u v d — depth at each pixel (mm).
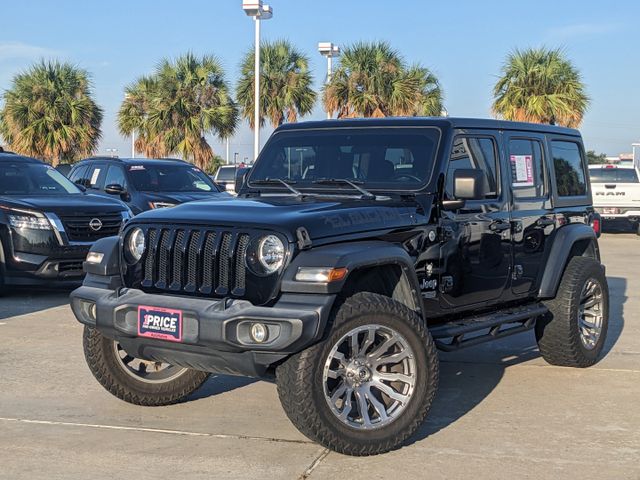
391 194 5629
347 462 4738
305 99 32469
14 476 4496
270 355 4562
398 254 4938
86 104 31891
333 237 4789
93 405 5855
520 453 4918
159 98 31875
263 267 4629
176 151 32031
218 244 4750
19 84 31875
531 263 6566
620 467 4695
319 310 4469
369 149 5906
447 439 5168
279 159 6234
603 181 22219
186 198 13688
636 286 12156
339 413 4691
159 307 4762
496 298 6234
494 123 6344
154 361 5227
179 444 5047
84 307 5211
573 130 7469
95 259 5270
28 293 11000
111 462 4727
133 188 14000
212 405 5902
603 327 7219
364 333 4789
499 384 6527
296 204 5172
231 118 31969
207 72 31797
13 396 6055
